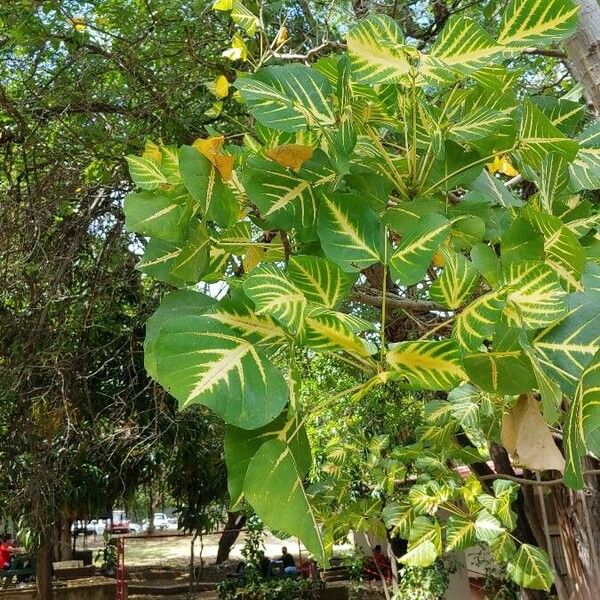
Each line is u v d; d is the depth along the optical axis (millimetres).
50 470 5383
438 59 1035
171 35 4492
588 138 1381
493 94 1276
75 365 5180
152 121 4559
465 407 2713
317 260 908
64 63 4668
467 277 990
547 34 1023
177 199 1161
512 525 2928
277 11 3977
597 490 4367
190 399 808
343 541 3887
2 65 4797
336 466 4000
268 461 821
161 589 13758
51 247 4895
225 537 17422
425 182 1243
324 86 1162
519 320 943
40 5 4332
